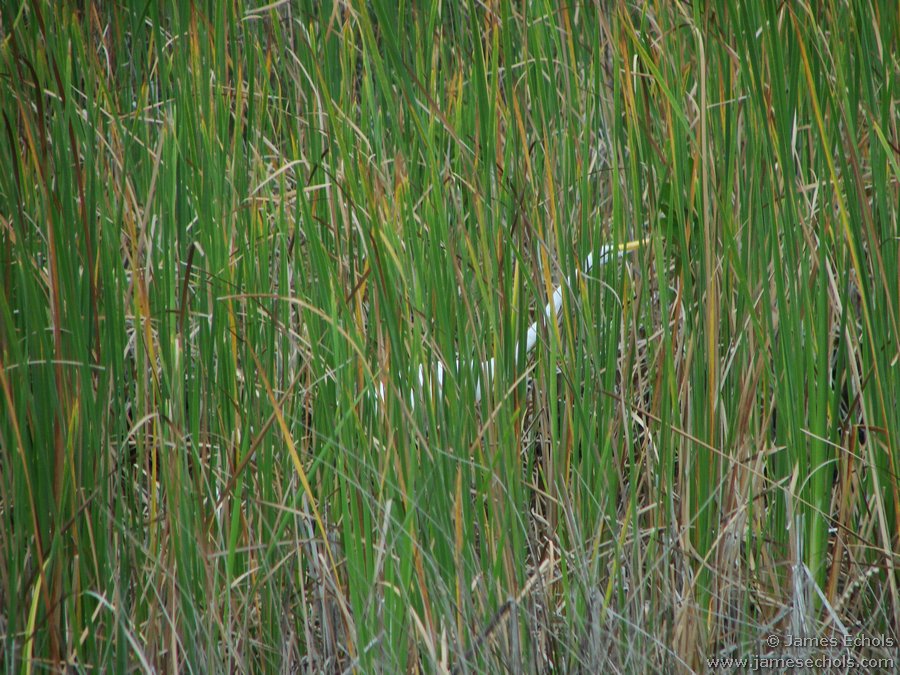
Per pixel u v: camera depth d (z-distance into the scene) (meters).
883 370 1.12
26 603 1.01
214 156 1.12
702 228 1.09
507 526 1.08
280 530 1.05
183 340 1.05
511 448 1.07
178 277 1.12
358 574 1.04
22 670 0.96
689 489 1.13
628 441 1.09
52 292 0.99
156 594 1.04
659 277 1.09
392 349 1.03
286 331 1.08
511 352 1.09
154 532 1.08
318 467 1.11
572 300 1.13
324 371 1.08
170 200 1.08
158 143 1.08
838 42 1.13
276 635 1.12
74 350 1.01
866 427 1.12
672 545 1.13
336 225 1.11
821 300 1.12
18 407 0.98
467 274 1.12
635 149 1.11
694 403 1.12
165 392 1.09
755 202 1.12
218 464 1.13
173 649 1.04
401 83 1.07
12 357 0.99
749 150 1.13
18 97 1.02
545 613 1.11
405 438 1.03
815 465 1.12
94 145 1.06
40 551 0.98
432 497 1.06
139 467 1.08
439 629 1.06
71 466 1.00
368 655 1.04
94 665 1.02
